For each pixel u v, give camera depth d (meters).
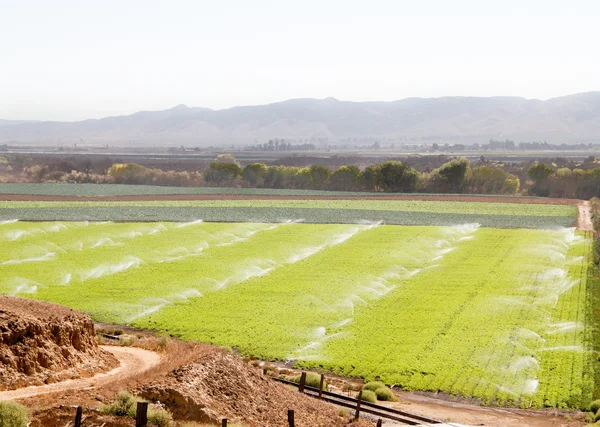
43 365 32.97
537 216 134.62
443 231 115.50
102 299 70.75
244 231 113.31
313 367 52.62
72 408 27.28
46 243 99.44
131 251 95.75
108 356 38.31
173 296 72.69
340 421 35.94
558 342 59.28
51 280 78.50
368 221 125.62
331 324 64.00
